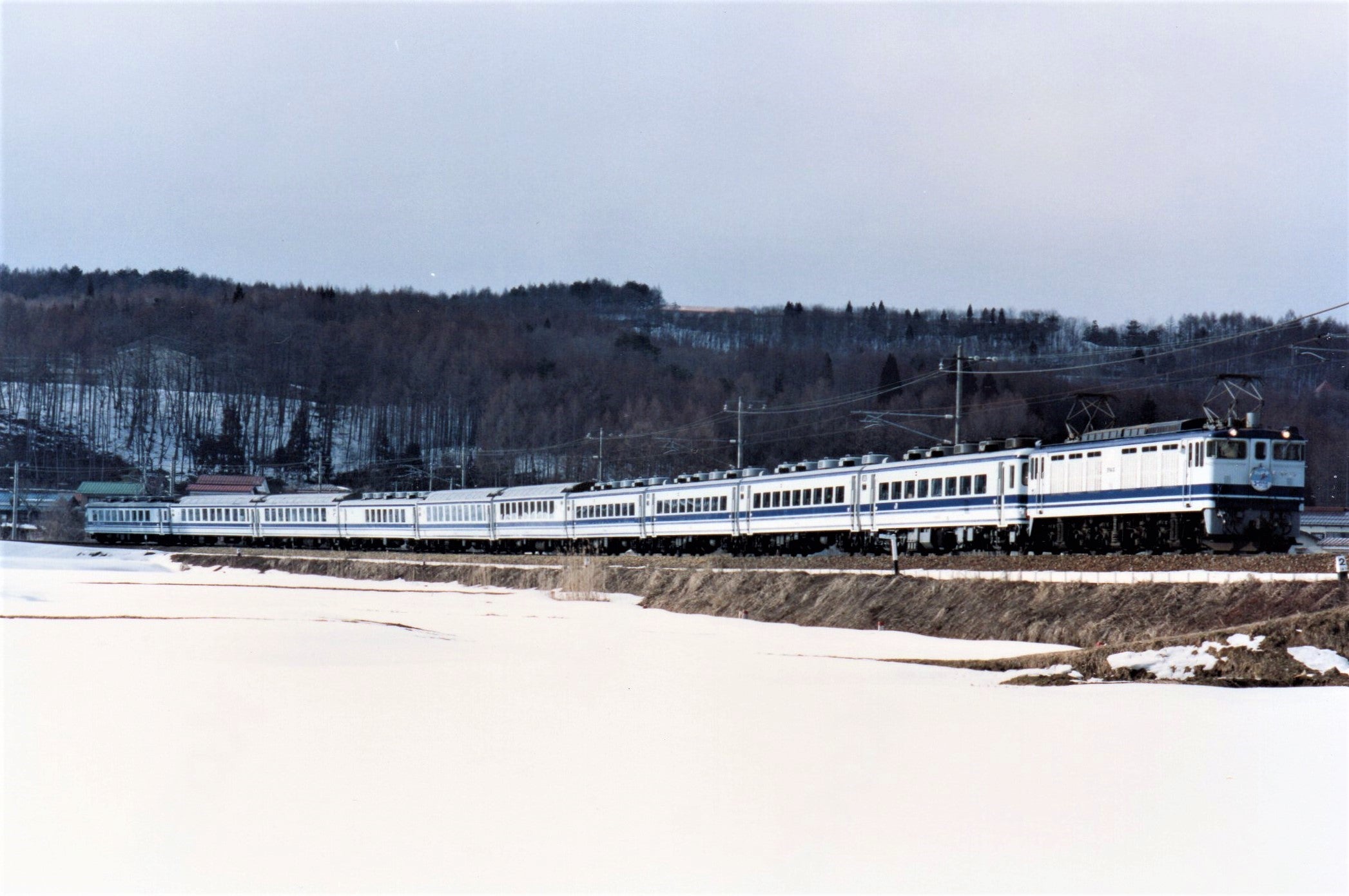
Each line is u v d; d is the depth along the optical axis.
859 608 50.81
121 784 19.05
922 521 56.38
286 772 19.94
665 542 80.44
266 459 184.62
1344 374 155.50
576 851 15.68
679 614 60.91
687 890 14.18
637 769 20.17
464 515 98.06
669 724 24.47
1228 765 19.81
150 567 107.12
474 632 48.03
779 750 21.66
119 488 165.62
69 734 23.12
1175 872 14.58
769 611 55.75
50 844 15.98
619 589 71.38
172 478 137.25
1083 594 41.50
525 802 18.06
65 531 141.62
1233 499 41.22
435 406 189.50
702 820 17.00
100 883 14.49
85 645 39.12
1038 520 50.44
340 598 70.50
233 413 190.12
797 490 66.06
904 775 19.53
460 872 14.88
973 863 14.98
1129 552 46.34
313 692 28.78
